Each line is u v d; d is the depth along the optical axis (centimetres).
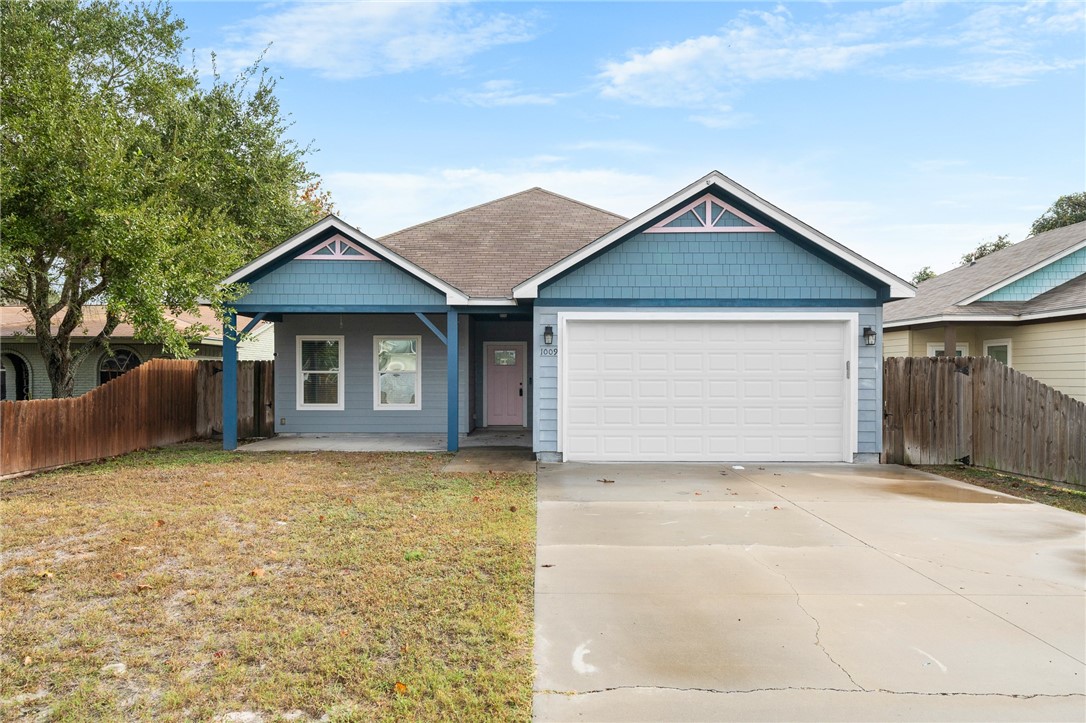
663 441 1044
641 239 1039
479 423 1545
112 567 500
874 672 342
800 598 447
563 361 1041
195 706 307
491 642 375
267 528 615
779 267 1031
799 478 905
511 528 614
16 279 1131
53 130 945
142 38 1370
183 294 1035
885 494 796
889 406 1040
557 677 336
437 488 816
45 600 438
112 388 1110
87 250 998
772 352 1040
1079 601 441
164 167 1205
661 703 311
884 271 996
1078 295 1326
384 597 439
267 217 1556
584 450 1044
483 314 1330
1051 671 343
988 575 495
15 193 932
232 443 1184
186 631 389
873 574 496
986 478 907
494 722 294
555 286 1045
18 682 331
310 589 454
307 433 1435
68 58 1124
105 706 308
